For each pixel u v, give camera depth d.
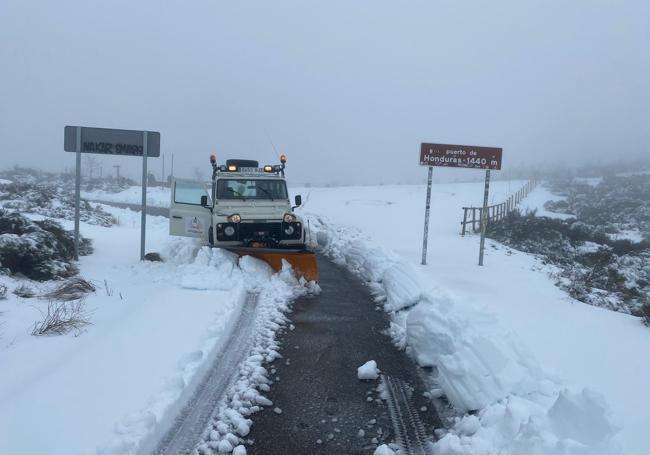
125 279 9.77
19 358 5.41
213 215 10.86
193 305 7.58
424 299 6.75
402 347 6.59
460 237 19.17
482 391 4.68
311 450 4.13
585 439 3.65
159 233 17.14
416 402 5.07
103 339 5.96
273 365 5.85
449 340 5.68
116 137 11.49
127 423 3.97
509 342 5.21
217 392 4.98
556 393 4.76
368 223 24.00
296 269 9.87
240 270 9.49
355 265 12.20
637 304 10.00
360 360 6.13
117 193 40.81
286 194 11.84
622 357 6.14
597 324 7.78
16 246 8.93
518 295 9.52
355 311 8.30
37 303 7.55
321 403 4.97
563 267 14.90
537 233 20.36
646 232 25.08
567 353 6.16
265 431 4.39
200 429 4.31
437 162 12.75
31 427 3.90
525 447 3.52
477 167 12.84
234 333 6.66
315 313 8.08
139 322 6.66
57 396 4.44
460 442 4.00
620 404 4.71
